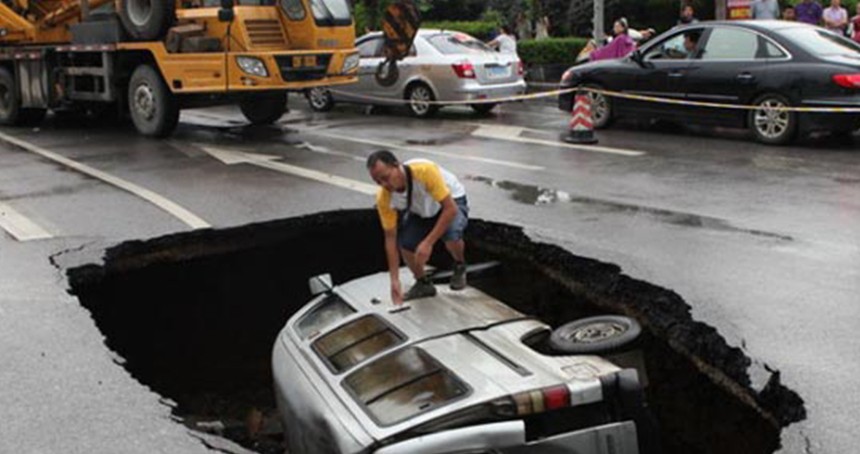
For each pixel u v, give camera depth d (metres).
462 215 5.50
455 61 13.76
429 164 5.18
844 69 10.04
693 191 8.32
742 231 6.90
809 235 6.74
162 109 12.08
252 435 6.38
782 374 4.46
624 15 21.11
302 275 7.81
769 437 4.42
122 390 4.49
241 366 7.46
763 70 10.62
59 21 13.62
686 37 11.58
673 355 5.34
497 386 3.98
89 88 13.20
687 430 5.16
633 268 6.08
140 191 8.72
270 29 11.41
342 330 4.96
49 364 4.77
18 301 5.70
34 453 3.89
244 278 7.55
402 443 3.76
